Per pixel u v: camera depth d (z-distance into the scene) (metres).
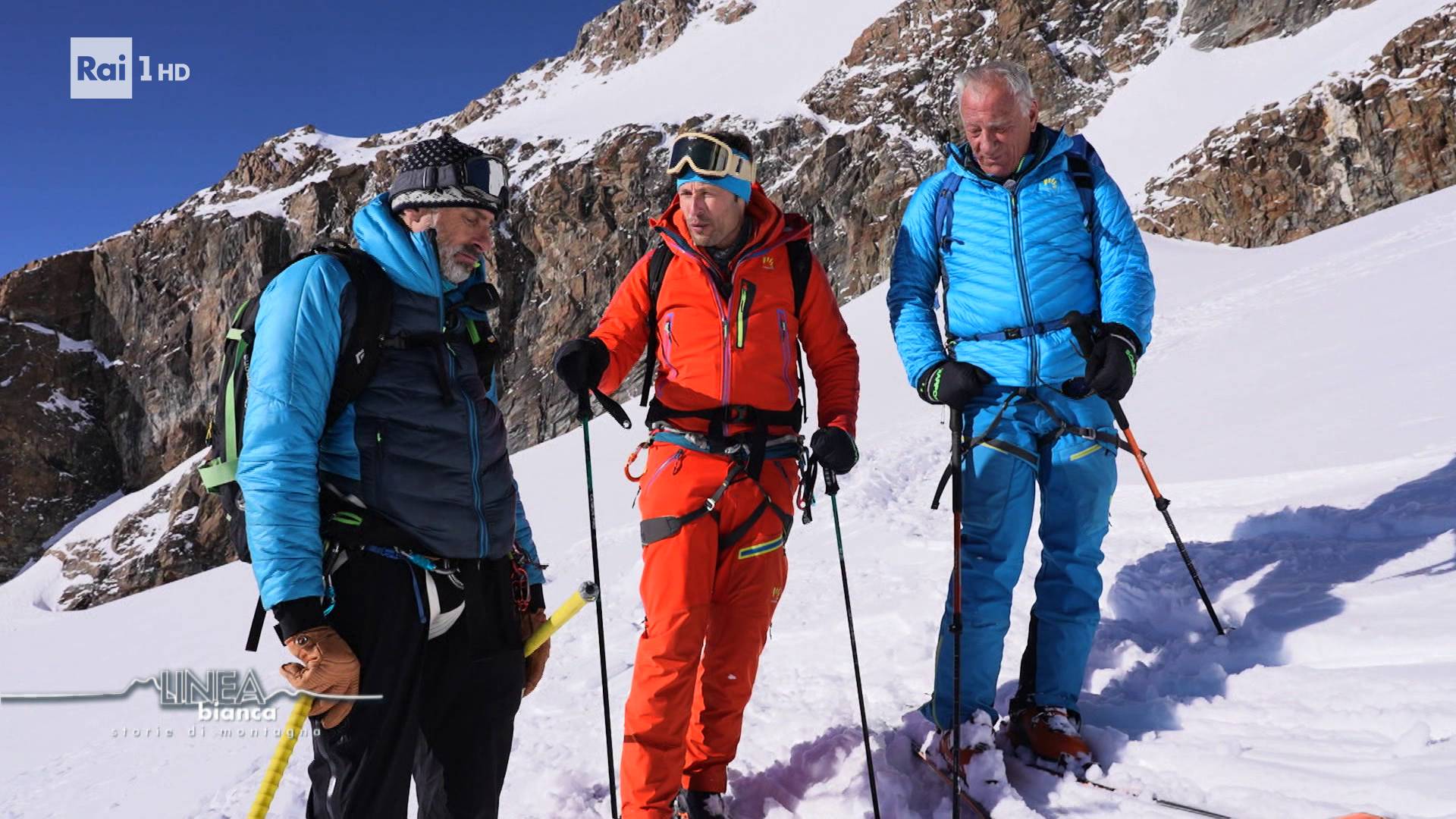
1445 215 23.69
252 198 74.69
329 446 2.04
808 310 2.93
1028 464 2.89
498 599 2.28
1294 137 40.22
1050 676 2.90
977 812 2.61
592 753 3.52
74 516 65.69
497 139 72.12
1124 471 7.10
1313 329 12.58
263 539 1.87
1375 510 4.33
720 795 2.74
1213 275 25.95
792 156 62.62
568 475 22.83
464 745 2.19
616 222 58.59
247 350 1.98
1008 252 2.93
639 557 8.92
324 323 1.97
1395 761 2.35
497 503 2.26
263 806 1.86
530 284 59.38
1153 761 2.67
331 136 81.69
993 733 2.92
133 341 69.00
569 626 5.89
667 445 2.71
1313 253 24.94
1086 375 2.78
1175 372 12.23
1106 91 63.81
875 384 23.58
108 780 4.35
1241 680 3.00
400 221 2.17
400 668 2.02
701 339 2.73
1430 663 2.81
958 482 2.80
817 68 82.69
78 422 67.38
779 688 3.88
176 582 15.09
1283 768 2.45
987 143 2.89
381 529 2.02
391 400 2.06
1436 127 37.47
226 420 1.97
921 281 3.11
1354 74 40.62
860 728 3.24
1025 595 4.49
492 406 2.29
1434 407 6.80
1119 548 4.82
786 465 2.80
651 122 69.25
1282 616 3.37
